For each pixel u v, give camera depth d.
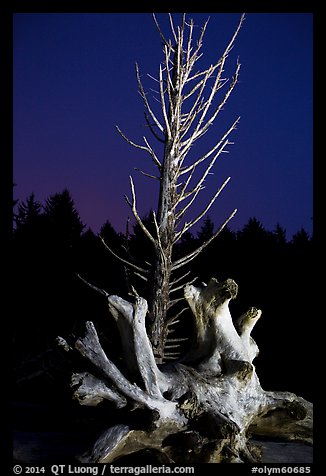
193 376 6.34
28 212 18.91
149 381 6.07
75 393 5.97
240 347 6.68
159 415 5.82
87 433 6.80
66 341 6.42
